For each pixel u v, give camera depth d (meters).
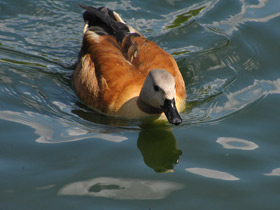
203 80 13.80
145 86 11.77
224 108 12.41
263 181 9.57
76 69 13.74
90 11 14.15
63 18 16.64
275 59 14.39
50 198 9.00
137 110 12.16
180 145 11.00
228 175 9.79
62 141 10.98
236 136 11.17
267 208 8.80
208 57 14.80
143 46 12.97
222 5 17.09
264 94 12.80
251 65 14.23
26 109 12.30
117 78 12.36
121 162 10.27
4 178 9.55
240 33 15.62
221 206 8.87
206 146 10.86
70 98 13.16
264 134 11.19
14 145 10.67
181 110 12.36
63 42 15.68
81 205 8.82
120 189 9.34
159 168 10.12
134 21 16.50
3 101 12.55
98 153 10.56
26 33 15.92
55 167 9.96
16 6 17.00
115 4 17.19
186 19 16.59
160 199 9.05
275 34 15.42
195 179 9.69
